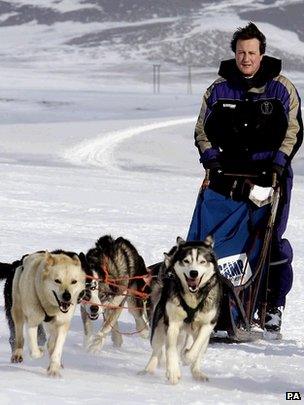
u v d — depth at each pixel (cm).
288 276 1222
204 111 1146
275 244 1205
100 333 1131
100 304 1146
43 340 1040
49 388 761
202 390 852
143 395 773
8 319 1006
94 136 8838
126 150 7844
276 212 1178
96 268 1202
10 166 4456
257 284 1177
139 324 1230
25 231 2153
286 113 1125
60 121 11856
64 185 3575
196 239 1161
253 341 1192
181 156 7806
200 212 1165
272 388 885
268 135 1141
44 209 2669
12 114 13375
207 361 1044
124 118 12319
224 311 1134
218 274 970
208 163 1133
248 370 996
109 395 752
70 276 910
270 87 1128
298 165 7056
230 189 1156
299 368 1019
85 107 15412
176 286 948
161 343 960
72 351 1102
